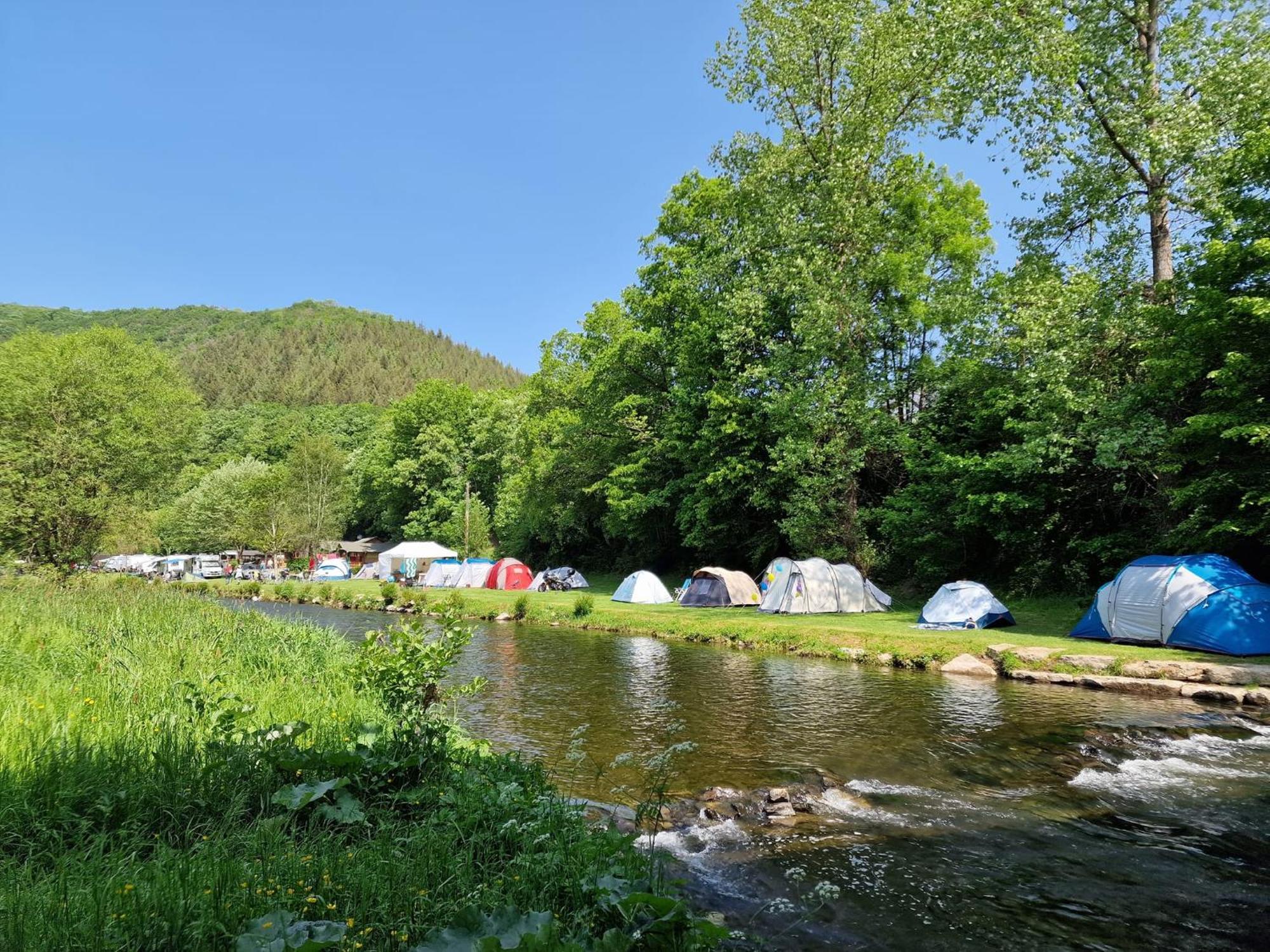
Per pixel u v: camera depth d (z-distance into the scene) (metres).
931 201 29.19
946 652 14.74
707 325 29.53
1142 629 14.12
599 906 3.72
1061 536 20.72
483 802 5.07
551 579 36.47
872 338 24.83
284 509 62.12
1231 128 17.16
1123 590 14.62
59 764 4.93
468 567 41.75
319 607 32.22
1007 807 6.86
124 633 11.50
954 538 22.81
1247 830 6.19
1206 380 15.83
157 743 5.64
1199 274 14.84
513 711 10.87
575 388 41.59
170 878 3.55
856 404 23.25
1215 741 8.91
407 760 5.52
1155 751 8.53
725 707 11.09
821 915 4.73
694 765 8.16
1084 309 18.89
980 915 4.73
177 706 6.95
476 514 56.03
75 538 29.44
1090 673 12.80
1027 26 18.58
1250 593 13.16
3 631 11.02
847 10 24.23
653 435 34.75
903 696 11.89
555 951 2.98
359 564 71.25
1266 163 14.51
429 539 62.12
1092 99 19.41
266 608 29.75
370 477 76.81
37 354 31.83
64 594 16.95
